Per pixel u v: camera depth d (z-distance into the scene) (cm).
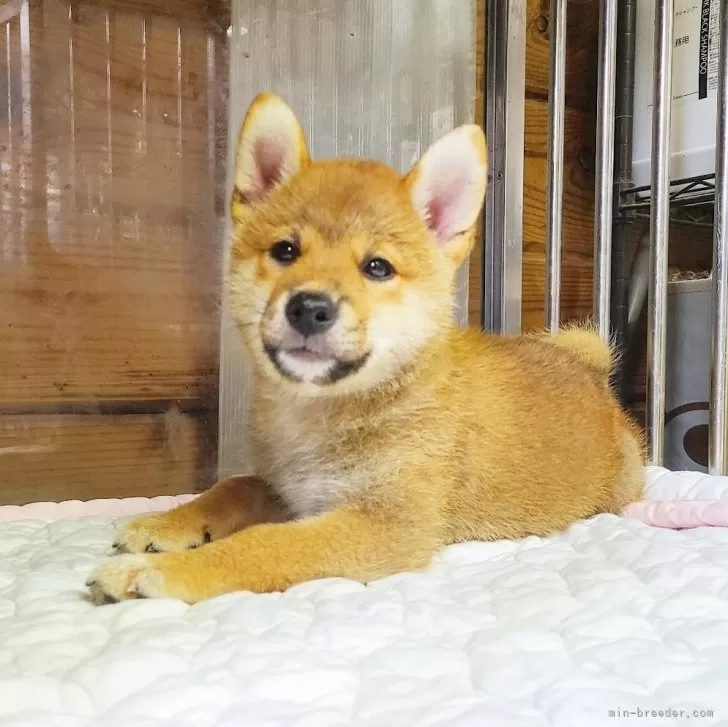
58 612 29
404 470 38
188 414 61
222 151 61
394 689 22
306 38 62
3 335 55
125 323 59
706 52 64
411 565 36
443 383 40
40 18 54
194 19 59
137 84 58
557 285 65
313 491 39
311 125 62
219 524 39
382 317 38
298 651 24
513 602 30
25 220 55
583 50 73
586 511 48
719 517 44
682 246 74
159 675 22
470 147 42
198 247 61
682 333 68
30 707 21
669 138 61
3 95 54
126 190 58
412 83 65
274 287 38
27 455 56
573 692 21
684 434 68
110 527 43
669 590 31
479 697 22
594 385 53
